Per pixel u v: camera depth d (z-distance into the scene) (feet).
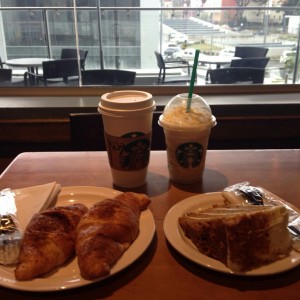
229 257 2.02
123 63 7.17
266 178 3.27
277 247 2.11
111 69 7.06
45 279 1.98
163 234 2.48
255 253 2.05
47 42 6.98
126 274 2.10
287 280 2.04
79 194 2.89
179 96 3.07
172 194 3.01
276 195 2.94
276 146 6.03
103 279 1.97
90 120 4.44
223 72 6.91
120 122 2.78
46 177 3.33
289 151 3.89
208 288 1.99
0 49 7.02
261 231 2.08
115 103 2.72
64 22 6.84
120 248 2.11
